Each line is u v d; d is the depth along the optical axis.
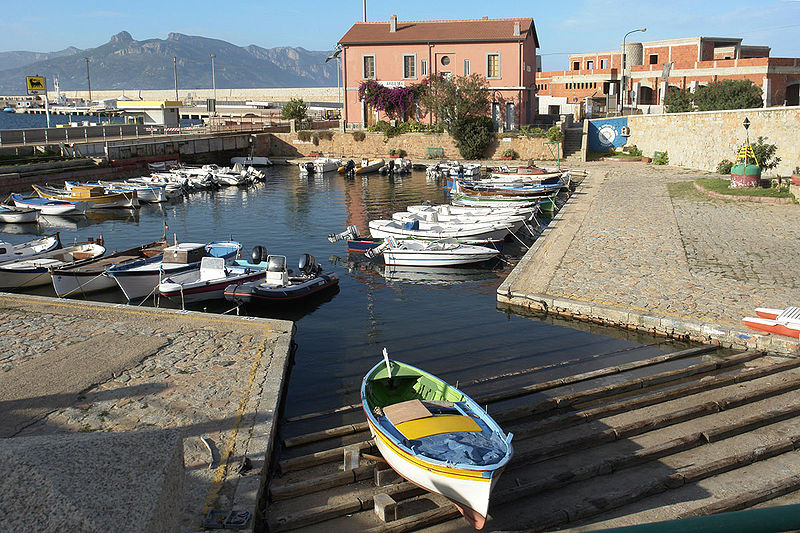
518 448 11.07
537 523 9.12
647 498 9.84
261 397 11.91
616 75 77.12
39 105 178.25
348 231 28.17
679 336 16.48
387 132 62.88
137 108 92.94
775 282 19.25
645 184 40.88
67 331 15.60
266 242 31.27
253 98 165.88
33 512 2.22
